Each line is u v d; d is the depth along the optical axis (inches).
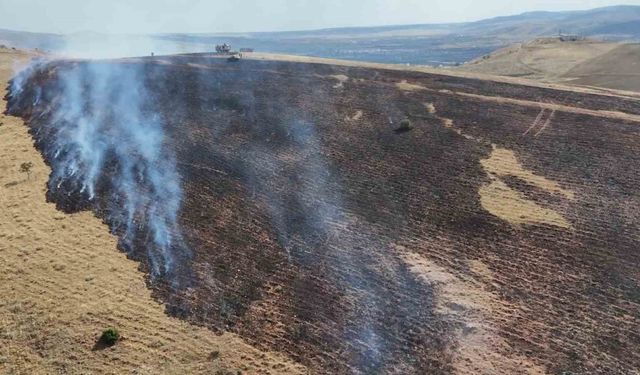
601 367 769.6
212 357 811.4
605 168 1369.3
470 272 987.9
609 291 925.2
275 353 821.9
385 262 1032.8
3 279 997.8
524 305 898.1
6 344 836.0
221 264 1051.3
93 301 940.6
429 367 785.6
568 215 1160.2
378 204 1254.3
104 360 804.6
